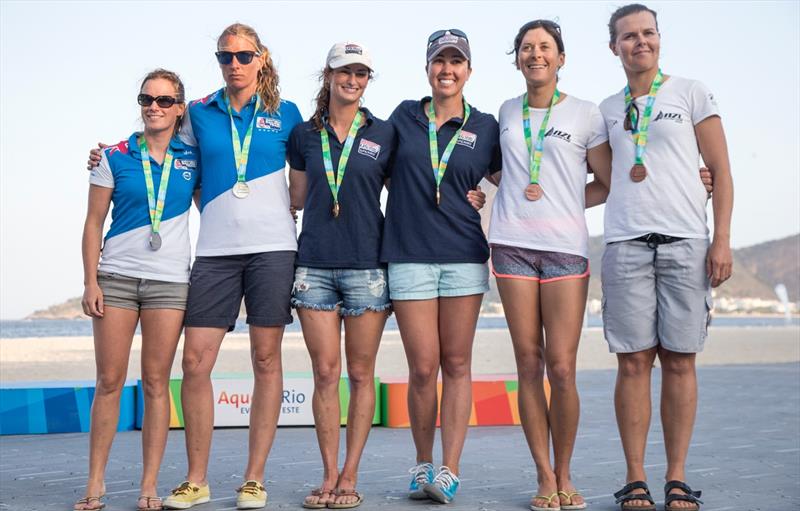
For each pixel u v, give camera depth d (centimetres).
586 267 432
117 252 436
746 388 1191
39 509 429
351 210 443
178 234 443
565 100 444
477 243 450
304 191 467
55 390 762
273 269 436
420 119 454
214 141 442
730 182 414
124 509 431
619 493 429
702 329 418
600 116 441
